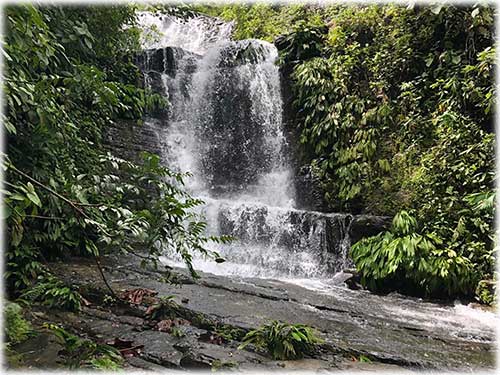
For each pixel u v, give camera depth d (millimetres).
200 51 12594
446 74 6977
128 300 3719
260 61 9336
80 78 3949
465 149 6117
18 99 3088
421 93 7113
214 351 2943
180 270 5156
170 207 3301
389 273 5492
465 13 6863
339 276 5898
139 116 7883
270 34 11211
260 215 6781
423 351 3312
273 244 6668
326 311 4242
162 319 3459
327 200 7668
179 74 9344
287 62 8906
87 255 5148
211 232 6891
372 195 6988
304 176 8125
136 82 8125
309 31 8797
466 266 5281
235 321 3459
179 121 8859
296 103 8531
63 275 4289
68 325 3264
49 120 3639
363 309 4531
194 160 8656
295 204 8094
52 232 4262
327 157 7965
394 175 6887
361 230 6270
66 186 3164
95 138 5730
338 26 8641
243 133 9156
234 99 9430
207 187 8664
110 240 2943
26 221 4066
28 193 2365
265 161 8781
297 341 3016
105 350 2441
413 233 5695
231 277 5398
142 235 3000
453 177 6070
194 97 9289
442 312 4758
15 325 2861
